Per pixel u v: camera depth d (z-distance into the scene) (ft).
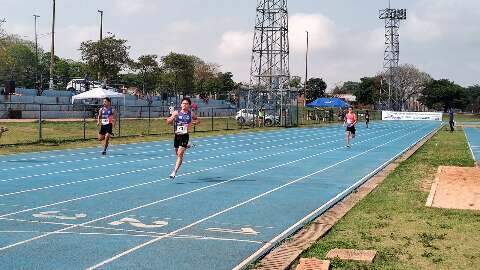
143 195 40.60
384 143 107.55
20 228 28.86
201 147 89.45
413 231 28.66
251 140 108.47
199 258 23.58
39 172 53.47
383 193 42.14
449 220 31.60
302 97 337.72
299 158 73.26
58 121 142.20
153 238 27.12
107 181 47.98
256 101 184.34
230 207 36.29
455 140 118.93
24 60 262.88
